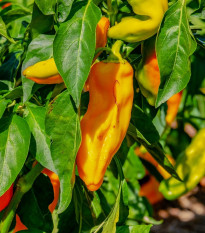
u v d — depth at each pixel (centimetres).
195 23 67
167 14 52
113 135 52
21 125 52
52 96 56
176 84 51
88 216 66
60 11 50
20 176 59
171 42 52
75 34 49
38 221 62
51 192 64
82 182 64
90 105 53
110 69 53
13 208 56
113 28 53
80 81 47
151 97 58
